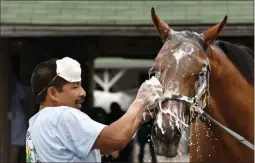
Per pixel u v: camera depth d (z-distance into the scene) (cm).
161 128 478
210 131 605
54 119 437
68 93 454
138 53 1181
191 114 507
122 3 1002
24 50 1141
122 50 1176
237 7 988
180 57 514
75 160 435
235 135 566
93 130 432
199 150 628
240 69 611
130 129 438
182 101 494
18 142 1138
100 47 1163
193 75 507
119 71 2433
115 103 1362
